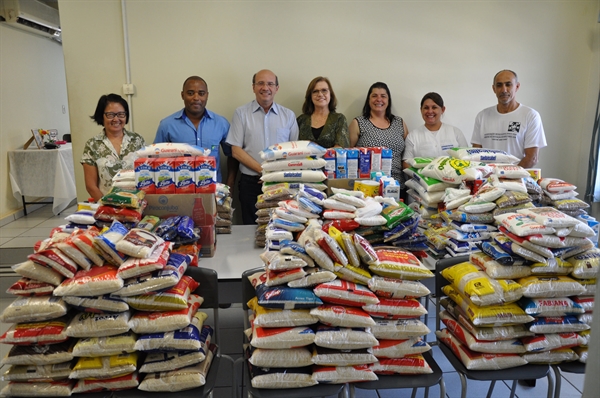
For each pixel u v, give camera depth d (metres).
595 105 4.10
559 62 4.11
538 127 3.38
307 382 1.52
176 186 2.17
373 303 1.54
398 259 1.65
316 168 2.49
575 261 1.68
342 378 1.52
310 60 3.87
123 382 1.53
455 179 2.31
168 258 1.68
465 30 3.96
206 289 1.85
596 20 4.04
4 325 3.09
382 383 1.56
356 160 2.59
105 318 1.52
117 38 3.65
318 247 1.54
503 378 1.64
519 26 4.00
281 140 3.53
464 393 1.65
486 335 1.64
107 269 1.57
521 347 1.66
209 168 2.17
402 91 4.01
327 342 1.50
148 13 3.64
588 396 0.94
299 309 1.54
